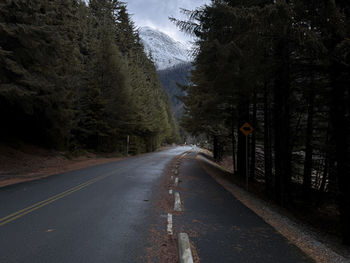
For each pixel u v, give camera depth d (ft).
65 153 69.77
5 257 12.25
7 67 39.32
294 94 33.55
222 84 33.40
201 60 31.32
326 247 15.34
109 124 96.48
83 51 109.40
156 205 23.26
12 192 27.55
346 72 19.42
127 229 16.61
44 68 50.98
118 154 101.30
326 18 17.54
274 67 25.12
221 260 12.36
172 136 332.19
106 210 21.04
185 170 54.90
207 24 26.96
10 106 52.16
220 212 21.58
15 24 42.11
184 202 25.00
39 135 66.59
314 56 18.95
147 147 160.45
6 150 50.62
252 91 38.86
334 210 34.53
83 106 88.17
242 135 54.39
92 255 12.67
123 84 97.91
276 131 31.09
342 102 19.42
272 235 16.30
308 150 38.73
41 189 29.40
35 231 15.88
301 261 12.62
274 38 21.70
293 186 44.01
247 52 24.18
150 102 152.25
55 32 48.39
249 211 22.29
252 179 51.72
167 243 14.49
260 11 18.13
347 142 18.90
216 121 60.44
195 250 13.50
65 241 14.38
